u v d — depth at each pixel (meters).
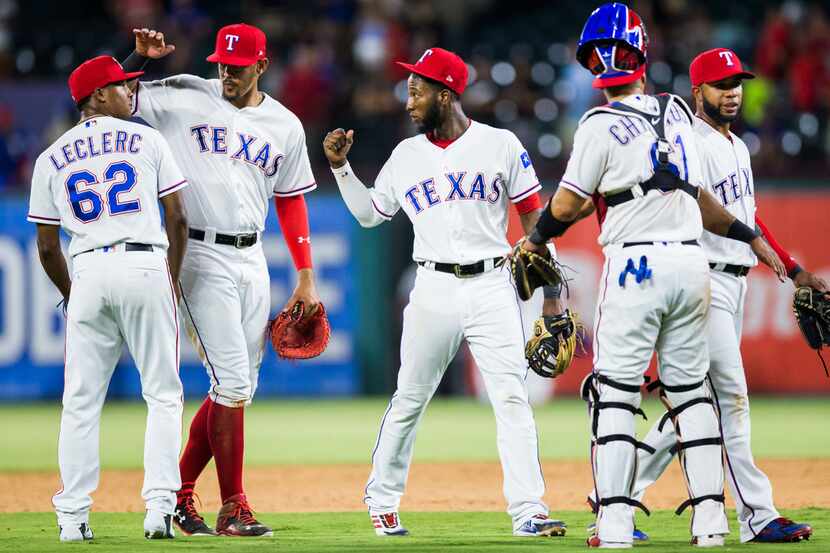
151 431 22.70
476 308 23.34
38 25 78.31
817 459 37.12
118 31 73.75
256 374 25.38
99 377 22.84
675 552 19.80
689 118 21.38
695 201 20.84
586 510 27.77
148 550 20.77
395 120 66.06
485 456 39.72
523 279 22.06
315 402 59.06
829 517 25.53
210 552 20.38
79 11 79.94
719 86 23.09
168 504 22.62
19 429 48.88
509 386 23.25
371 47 69.75
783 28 68.25
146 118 24.72
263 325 25.23
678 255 20.45
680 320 20.73
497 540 22.06
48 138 65.25
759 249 21.59
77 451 22.55
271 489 32.66
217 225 24.30
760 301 58.56
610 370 20.72
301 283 26.11
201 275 24.23
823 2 74.69
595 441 20.92
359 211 24.55
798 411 53.56
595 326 21.08
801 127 64.81
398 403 23.83
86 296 22.56
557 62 72.94
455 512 27.70
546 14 80.19
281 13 74.75
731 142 23.33
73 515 22.41
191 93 24.80
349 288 60.00
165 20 71.50
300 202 26.11
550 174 61.38
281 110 25.31
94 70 23.30
